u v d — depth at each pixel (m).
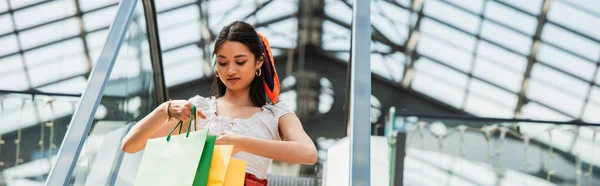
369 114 3.11
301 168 14.29
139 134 2.60
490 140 6.39
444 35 13.52
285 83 15.99
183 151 2.40
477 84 14.26
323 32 14.95
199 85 14.80
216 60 2.76
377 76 15.34
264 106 2.80
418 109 15.48
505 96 14.14
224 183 2.39
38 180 7.39
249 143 2.54
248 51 2.72
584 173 6.36
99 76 3.52
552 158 6.41
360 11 3.86
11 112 7.22
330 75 15.81
